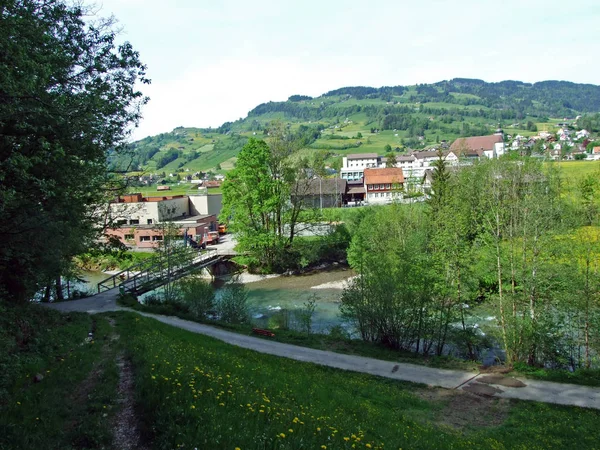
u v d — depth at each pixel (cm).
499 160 4044
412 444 1262
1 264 1828
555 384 2189
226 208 5894
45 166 1608
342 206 10919
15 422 943
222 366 1673
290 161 5962
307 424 1113
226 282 5856
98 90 1842
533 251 2716
